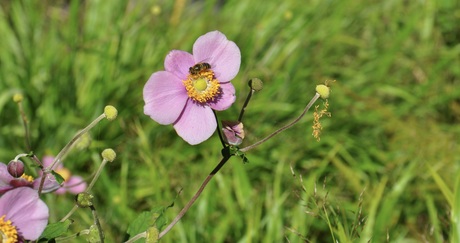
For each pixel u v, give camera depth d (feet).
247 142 3.88
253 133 3.94
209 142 3.89
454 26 4.96
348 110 4.23
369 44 4.92
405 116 4.45
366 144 4.07
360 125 4.25
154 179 3.48
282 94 4.19
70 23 4.19
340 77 4.51
